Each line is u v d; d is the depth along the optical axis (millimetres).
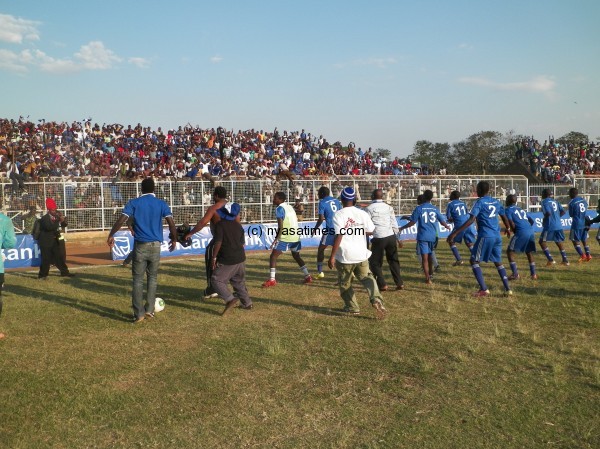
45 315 7562
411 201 22109
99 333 6602
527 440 3719
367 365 5305
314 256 14758
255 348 5906
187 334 6527
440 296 8602
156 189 18594
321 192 10773
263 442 3748
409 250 16000
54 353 5797
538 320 7008
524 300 8281
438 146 73938
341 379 4945
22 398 4539
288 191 20078
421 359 5445
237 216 7652
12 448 3670
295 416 4172
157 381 4938
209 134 31391
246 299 7777
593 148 47750
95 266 13188
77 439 3818
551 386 4688
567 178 36375
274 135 34250
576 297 8469
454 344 5953
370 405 4363
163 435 3867
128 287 9938
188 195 18984
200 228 7512
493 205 8539
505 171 44531
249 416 4176
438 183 22734
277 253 9883
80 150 25672
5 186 17000
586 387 4652
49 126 27844
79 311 7824
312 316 7371
